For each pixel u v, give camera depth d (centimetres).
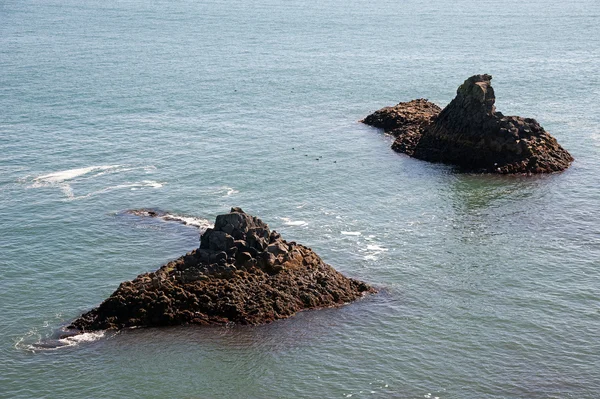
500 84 19500
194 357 7569
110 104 17550
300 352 7656
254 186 12012
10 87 19325
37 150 13938
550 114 16238
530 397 7056
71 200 11469
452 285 8962
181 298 8125
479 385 7225
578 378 7325
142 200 11450
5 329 8062
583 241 10075
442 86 19562
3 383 7231
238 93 18762
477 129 12938
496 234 10294
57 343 7781
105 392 7112
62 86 19512
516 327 8156
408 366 7494
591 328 8144
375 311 8362
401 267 9362
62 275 9169
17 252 9744
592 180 12212
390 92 18875
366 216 10838
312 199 11456
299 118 16275
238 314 8069
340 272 9188
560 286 8969
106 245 9925
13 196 11650
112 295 8206
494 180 12225
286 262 8656
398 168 12800
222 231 8706
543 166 12581
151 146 14175
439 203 11319
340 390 7162
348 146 14062
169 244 9938
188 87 19488
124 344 7744
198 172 12688
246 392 7138
